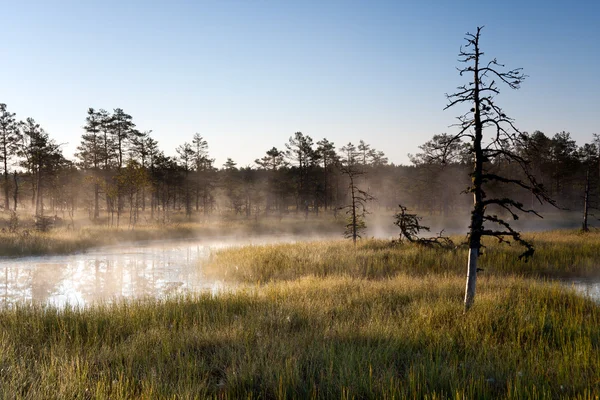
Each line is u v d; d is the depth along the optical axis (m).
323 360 6.45
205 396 5.36
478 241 9.83
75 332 8.20
